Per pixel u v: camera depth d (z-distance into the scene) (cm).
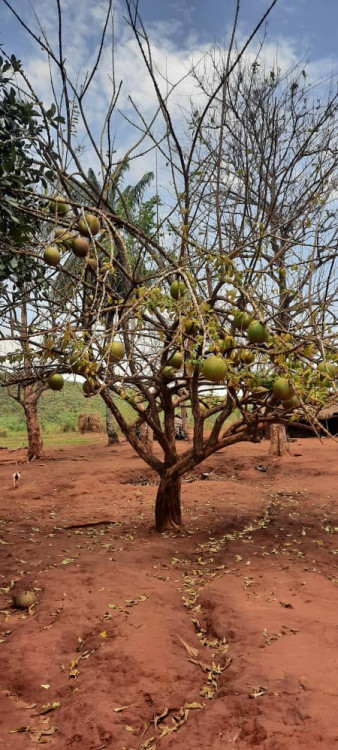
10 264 413
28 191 391
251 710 280
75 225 398
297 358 385
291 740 254
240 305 443
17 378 506
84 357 363
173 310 388
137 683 318
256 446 1634
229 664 336
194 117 634
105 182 451
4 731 286
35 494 954
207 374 330
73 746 271
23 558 562
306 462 1240
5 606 441
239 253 479
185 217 472
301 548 588
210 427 2127
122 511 809
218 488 953
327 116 636
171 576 504
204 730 270
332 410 1686
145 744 270
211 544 612
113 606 422
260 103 680
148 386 579
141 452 672
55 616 413
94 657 346
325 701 280
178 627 388
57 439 2231
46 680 328
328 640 351
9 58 414
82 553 579
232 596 436
